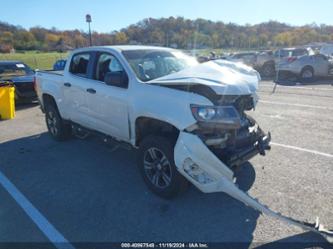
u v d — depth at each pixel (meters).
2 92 7.72
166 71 4.19
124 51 4.20
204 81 3.17
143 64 4.06
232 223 3.05
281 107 8.54
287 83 14.76
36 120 7.77
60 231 2.99
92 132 4.80
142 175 3.74
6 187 3.95
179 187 3.34
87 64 4.70
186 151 3.02
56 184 4.01
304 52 17.89
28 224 3.11
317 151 4.92
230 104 3.28
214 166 3.01
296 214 3.15
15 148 5.51
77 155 5.08
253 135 3.66
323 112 7.77
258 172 4.16
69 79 5.01
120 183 3.99
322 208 3.25
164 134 3.48
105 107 4.21
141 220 3.15
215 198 3.53
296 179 3.93
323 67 15.72
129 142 4.03
